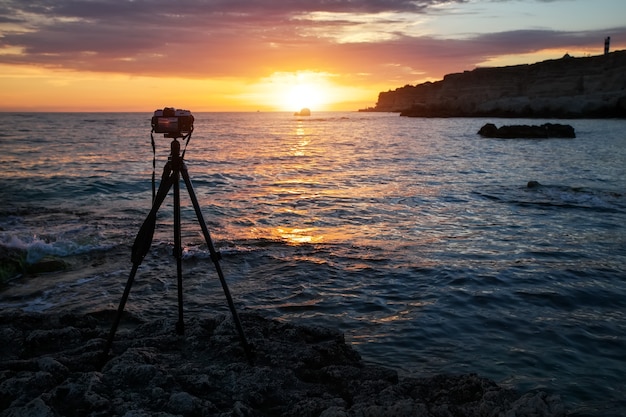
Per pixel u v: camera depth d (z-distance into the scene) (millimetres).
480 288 7367
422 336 5789
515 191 16391
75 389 3404
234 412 3297
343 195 16062
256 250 9398
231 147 39500
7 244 8977
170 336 4598
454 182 19062
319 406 3498
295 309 6648
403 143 43469
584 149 33906
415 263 8609
